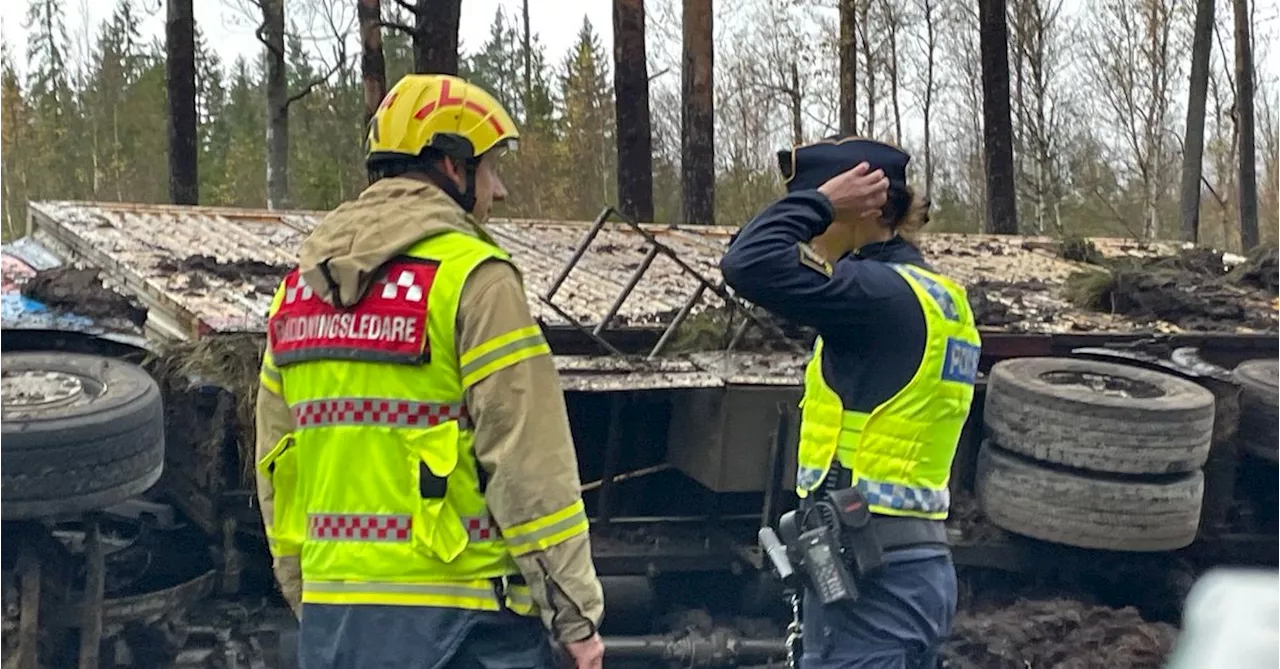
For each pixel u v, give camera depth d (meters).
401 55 32.09
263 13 19.39
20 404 4.41
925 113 41.41
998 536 5.95
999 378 5.93
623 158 14.99
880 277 3.60
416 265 3.00
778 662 5.56
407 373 2.99
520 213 37.44
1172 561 6.09
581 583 2.96
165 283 6.41
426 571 2.99
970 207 42.81
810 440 3.79
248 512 5.17
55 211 8.32
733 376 5.57
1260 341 7.33
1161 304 7.66
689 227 9.86
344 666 2.99
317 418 3.07
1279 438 6.26
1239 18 25.55
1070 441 5.66
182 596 4.95
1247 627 1.70
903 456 3.64
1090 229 39.31
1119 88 36.59
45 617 4.57
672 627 5.70
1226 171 39.09
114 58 43.31
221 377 5.17
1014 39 34.28
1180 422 5.66
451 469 2.96
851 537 3.62
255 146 38.09
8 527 4.44
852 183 3.63
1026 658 5.41
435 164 3.15
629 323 6.32
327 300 3.04
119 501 4.45
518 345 2.95
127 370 4.77
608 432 5.71
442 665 2.97
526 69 39.66
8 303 5.71
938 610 3.68
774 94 36.50
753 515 5.92
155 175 41.91
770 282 3.51
